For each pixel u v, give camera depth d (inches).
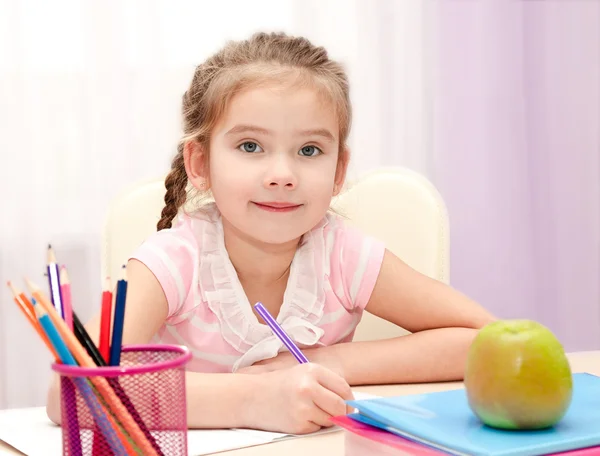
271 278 44.1
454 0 93.0
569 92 97.3
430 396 26.8
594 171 98.5
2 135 81.4
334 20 89.2
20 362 83.3
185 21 84.8
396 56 91.4
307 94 38.7
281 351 42.5
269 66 39.4
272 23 87.3
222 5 85.7
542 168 97.1
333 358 40.1
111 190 83.9
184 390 21.6
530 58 96.0
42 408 35.0
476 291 96.3
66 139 82.7
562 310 98.9
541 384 22.7
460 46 93.5
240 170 38.8
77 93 82.7
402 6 91.2
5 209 81.8
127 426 20.1
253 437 29.0
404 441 22.9
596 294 99.6
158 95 84.4
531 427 23.0
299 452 27.1
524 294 97.8
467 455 20.9
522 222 97.0
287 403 29.5
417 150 92.4
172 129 84.8
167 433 21.3
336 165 42.4
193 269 42.0
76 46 82.5
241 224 39.6
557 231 98.2
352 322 47.1
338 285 45.5
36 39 81.5
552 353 23.2
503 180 95.8
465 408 25.4
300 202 39.1
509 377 22.8
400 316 46.1
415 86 92.0
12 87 81.3
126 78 83.7
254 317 42.6
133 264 41.0
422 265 53.0
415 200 53.7
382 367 39.7
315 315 44.2
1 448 28.5
